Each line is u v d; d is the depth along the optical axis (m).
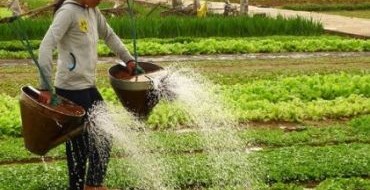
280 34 27.97
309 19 30.75
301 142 11.93
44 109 7.76
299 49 24.59
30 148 8.08
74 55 8.27
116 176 9.66
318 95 15.71
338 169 9.98
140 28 26.70
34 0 45.00
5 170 9.89
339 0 47.28
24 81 18.28
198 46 24.09
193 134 12.12
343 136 12.24
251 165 10.12
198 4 33.19
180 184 9.55
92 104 8.49
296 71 19.69
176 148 11.19
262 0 48.88
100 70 20.27
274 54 23.94
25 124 7.95
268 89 15.77
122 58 9.02
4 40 25.20
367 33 28.80
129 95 8.70
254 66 20.89
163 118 13.13
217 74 19.03
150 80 8.69
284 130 13.05
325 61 21.91
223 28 27.39
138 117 8.97
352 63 21.42
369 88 16.09
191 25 27.19
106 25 8.87
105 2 44.00
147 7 40.50
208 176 9.73
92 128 8.34
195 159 10.37
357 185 9.45
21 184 9.34
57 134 7.95
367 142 11.98
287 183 9.65
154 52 23.66
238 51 24.23
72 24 8.18
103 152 8.45
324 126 13.41
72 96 8.34
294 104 14.68
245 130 12.48
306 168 9.94
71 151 8.55
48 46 8.01
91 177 8.50
